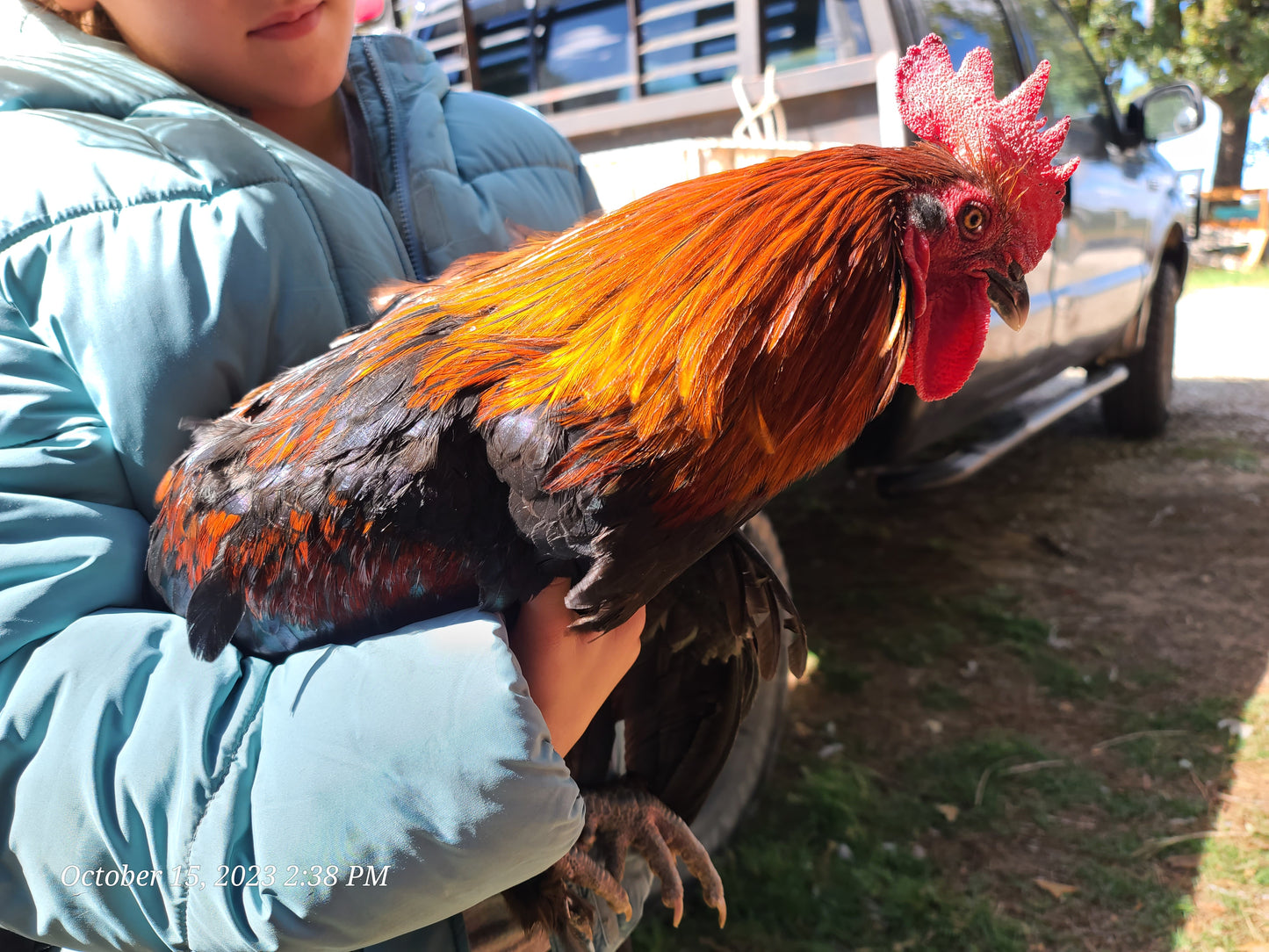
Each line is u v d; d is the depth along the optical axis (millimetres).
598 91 3988
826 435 1175
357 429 1061
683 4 3648
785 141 3115
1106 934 2584
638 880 1744
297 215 1331
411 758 897
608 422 1031
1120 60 20906
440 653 954
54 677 977
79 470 1136
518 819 911
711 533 1108
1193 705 3588
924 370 1490
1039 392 5336
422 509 1036
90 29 1508
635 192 2625
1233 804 3043
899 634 4215
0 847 976
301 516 1050
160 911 942
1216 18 19609
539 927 1394
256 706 995
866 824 3037
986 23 3791
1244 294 13805
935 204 1287
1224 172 22328
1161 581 4664
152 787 922
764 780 3020
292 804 900
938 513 5691
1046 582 4711
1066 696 3699
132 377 1165
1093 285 4484
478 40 4270
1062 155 4082
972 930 2605
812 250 1138
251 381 1271
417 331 1155
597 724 1564
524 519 1045
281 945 916
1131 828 2965
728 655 1454
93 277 1164
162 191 1223
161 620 1079
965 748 3377
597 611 1076
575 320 1106
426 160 1618
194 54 1395
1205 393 8320
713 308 1081
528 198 1802
